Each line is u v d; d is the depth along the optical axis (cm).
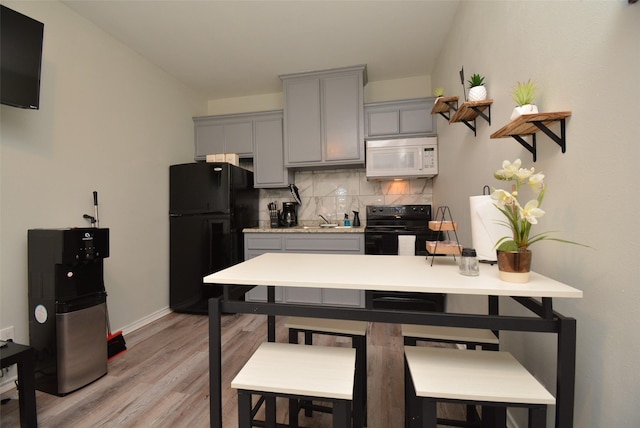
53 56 199
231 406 158
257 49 275
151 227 285
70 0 203
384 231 292
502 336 150
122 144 254
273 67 312
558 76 99
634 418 71
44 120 193
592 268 85
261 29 244
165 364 199
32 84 166
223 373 188
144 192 278
